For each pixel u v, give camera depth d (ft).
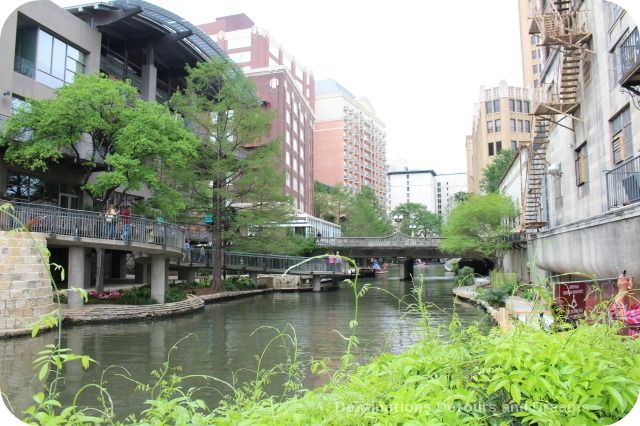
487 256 108.37
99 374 32.27
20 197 72.23
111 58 101.60
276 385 29.12
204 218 104.58
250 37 233.55
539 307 13.38
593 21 51.42
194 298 77.61
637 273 34.37
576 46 52.75
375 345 41.96
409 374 10.79
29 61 74.28
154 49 110.73
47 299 50.37
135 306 61.57
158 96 114.83
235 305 83.76
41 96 74.95
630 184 39.45
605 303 12.85
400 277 185.26
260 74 186.29
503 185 142.20
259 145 101.40
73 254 59.31
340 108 336.90
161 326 55.88
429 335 13.25
